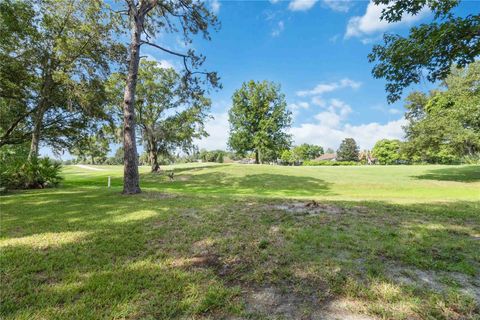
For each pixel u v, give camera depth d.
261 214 6.02
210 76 12.52
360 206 6.98
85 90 16.34
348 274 3.11
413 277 3.03
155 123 28.58
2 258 3.63
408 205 7.16
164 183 21.81
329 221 5.37
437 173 23.34
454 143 21.42
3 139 18.81
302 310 2.44
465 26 6.59
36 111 17.70
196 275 3.16
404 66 8.23
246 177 23.48
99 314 2.39
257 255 3.73
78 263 3.51
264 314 2.38
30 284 2.94
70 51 15.55
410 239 4.26
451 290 2.72
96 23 15.37
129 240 4.41
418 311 2.38
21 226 5.27
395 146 68.12
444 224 5.16
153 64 27.52
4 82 15.09
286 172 26.48
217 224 5.29
